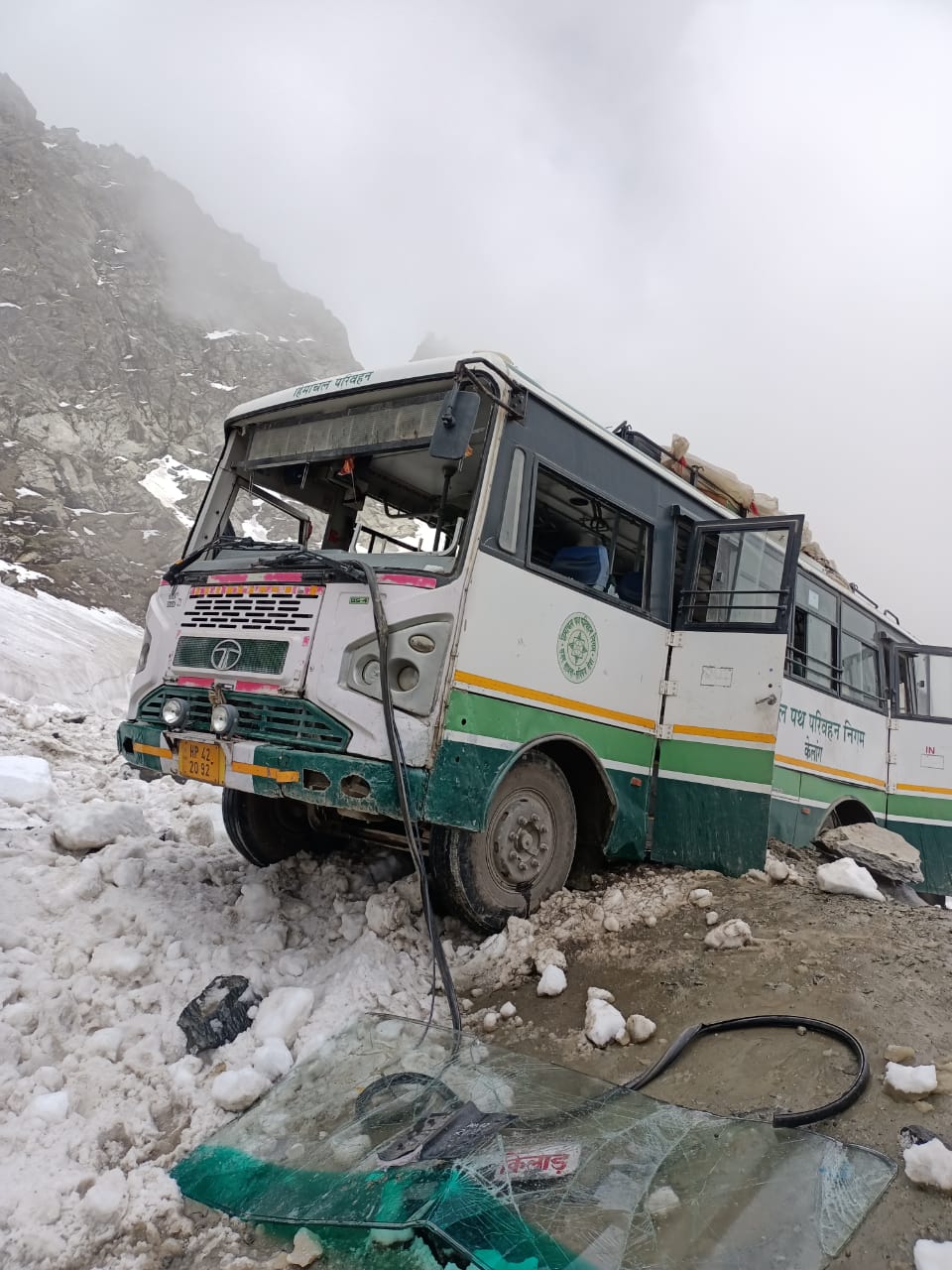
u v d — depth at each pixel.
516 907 4.87
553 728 4.88
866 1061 3.21
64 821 5.17
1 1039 3.32
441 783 4.16
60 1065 3.34
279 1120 3.17
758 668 5.50
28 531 30.27
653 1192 2.61
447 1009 4.14
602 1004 3.88
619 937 4.70
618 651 5.43
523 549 4.76
